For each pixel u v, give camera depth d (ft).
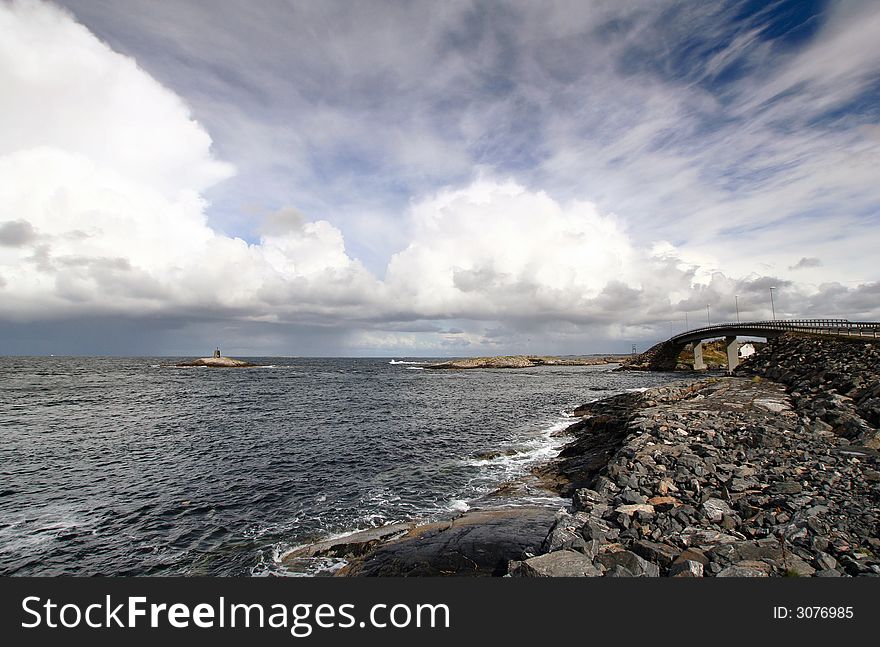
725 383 120.47
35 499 62.95
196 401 177.99
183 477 72.74
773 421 70.18
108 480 71.41
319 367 565.94
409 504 58.65
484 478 69.10
